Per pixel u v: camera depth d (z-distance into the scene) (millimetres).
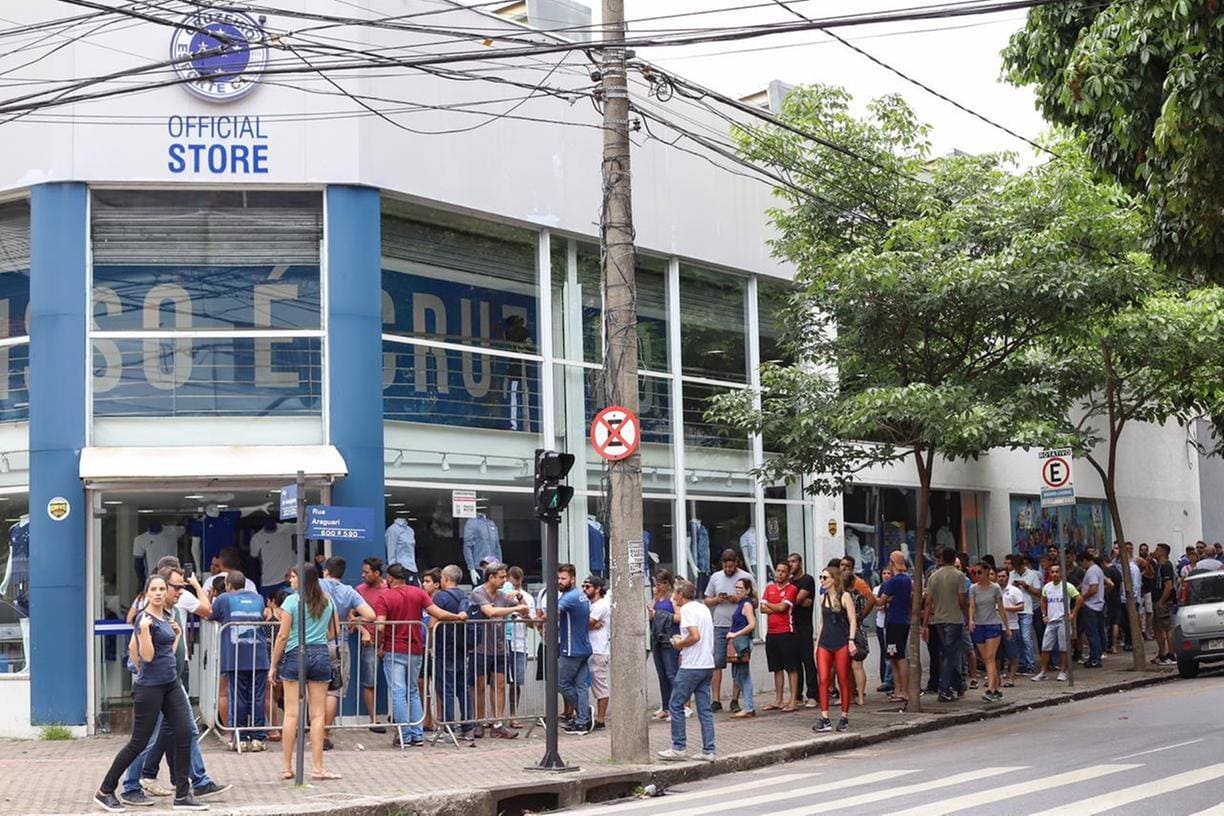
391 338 17203
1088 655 25688
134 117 16359
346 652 14695
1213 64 12352
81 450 16016
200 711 15484
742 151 19562
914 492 26203
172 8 16453
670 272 20984
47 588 15922
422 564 17266
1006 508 28734
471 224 18281
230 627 14602
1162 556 27812
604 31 14234
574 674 16391
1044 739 15039
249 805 11188
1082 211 17328
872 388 17734
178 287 16547
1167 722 16062
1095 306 17578
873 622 23812
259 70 15211
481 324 18266
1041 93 16484
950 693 19562
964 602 19578
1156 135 12617
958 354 18484
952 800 10586
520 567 18453
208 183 16453
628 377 14328
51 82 15906
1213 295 22344
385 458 16984
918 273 17141
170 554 16578
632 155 20344
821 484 19516
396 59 15250
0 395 16688
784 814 10328
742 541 21812
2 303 16734
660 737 15930
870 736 16016
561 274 19391
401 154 17266
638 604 13961
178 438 16359
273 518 16984
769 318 22703
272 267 16734
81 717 15805
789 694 19875
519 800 12250
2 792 12125
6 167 16422
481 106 18219
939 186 19219
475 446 18031
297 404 16625
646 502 20141
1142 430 35281
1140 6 12859
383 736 15688
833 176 19234
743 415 18859
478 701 15617
